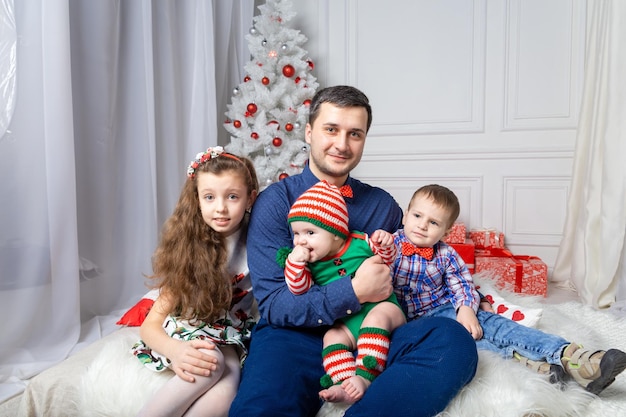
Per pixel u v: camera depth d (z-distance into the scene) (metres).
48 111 1.62
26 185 1.60
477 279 1.73
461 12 2.94
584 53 2.75
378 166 3.18
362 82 3.16
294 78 2.83
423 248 1.45
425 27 3.02
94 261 2.02
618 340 1.67
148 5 2.17
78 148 1.93
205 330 1.21
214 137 2.67
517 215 2.96
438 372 0.98
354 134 1.29
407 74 3.07
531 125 2.88
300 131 2.80
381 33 3.10
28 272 1.62
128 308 2.14
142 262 2.22
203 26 2.58
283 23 2.83
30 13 1.58
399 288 1.46
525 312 1.44
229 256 1.34
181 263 1.25
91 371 1.15
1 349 1.56
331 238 1.18
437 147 3.06
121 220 2.18
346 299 1.12
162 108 2.42
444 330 1.05
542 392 1.02
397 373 0.99
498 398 1.01
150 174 2.23
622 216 2.27
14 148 1.56
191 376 1.06
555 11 2.79
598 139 2.42
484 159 2.98
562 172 2.85
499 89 2.92
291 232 1.29
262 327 1.27
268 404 0.94
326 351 1.12
